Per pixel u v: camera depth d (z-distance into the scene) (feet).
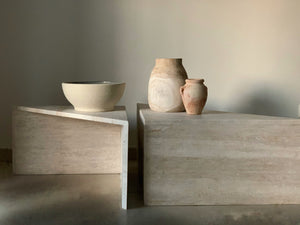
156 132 5.57
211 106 8.09
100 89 6.31
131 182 6.87
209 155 5.65
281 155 5.67
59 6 7.82
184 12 7.89
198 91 5.98
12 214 5.28
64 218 5.18
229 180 5.71
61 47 7.94
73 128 7.09
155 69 6.46
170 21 7.91
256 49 7.93
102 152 7.22
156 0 7.86
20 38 7.87
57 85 8.04
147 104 7.61
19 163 7.11
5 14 7.79
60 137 7.09
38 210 5.44
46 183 6.64
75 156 7.18
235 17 7.87
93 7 7.86
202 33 7.93
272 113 8.07
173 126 5.57
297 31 7.84
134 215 5.33
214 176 5.70
